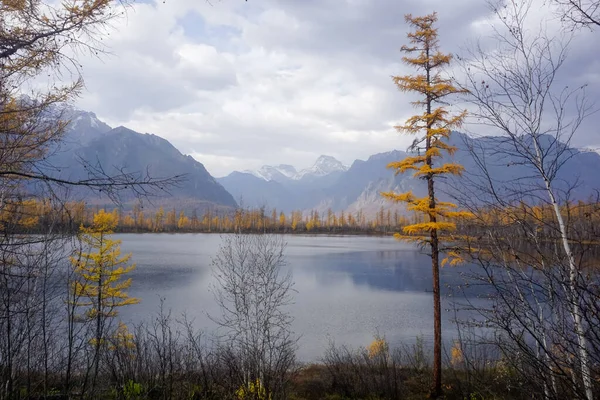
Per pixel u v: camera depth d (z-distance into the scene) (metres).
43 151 4.51
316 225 136.00
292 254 64.75
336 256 62.03
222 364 8.41
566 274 3.16
